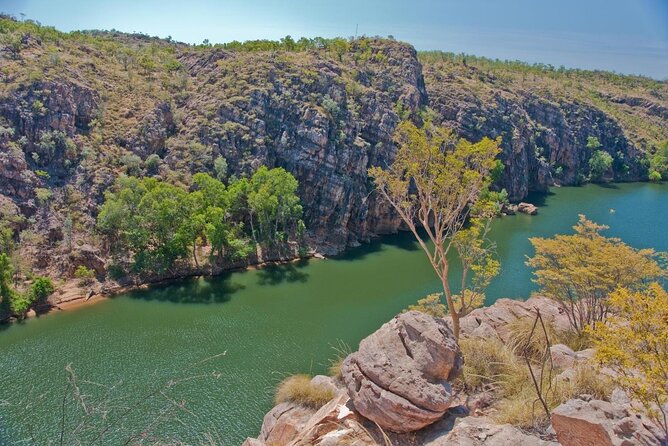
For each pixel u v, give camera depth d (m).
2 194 68.31
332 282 71.50
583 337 28.28
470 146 30.41
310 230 89.50
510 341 25.30
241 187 79.31
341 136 95.19
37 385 41.56
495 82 160.62
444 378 17.58
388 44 130.25
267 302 63.41
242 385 42.38
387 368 17.73
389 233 97.44
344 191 91.94
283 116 96.56
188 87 103.44
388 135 102.75
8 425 33.03
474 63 189.62
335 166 93.12
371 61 125.56
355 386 18.22
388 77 119.12
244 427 36.06
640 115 196.38
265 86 99.50
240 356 48.44
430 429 16.89
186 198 70.88
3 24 93.88
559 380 17.92
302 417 21.67
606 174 162.38
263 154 91.81
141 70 103.44
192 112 96.00
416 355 17.89
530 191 139.62
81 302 61.09
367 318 59.38
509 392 19.41
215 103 96.62
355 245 89.69
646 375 13.20
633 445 11.87
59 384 41.72
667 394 13.36
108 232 70.75
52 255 66.56
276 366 46.38
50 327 54.41
